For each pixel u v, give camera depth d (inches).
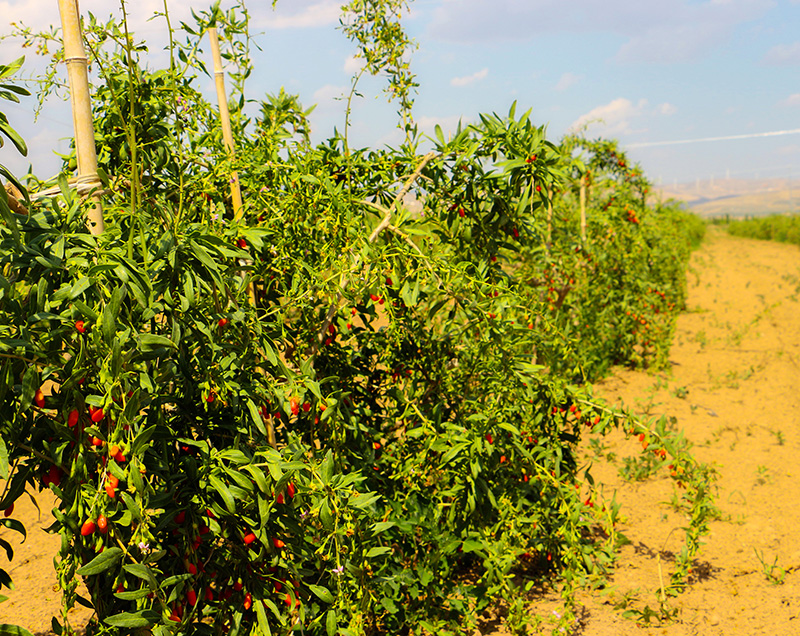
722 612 128.7
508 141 116.1
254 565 82.2
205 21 114.1
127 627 68.2
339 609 93.1
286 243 113.3
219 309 81.4
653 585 139.1
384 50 136.6
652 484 193.2
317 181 113.2
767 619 125.9
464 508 121.6
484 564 116.5
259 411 87.3
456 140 121.7
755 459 207.6
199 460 79.1
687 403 266.2
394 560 116.0
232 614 82.7
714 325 418.3
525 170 116.8
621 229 293.6
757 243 1077.1
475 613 125.3
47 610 132.3
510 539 130.2
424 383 132.3
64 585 66.0
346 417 112.9
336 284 106.6
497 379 126.6
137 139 105.7
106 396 62.3
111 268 63.9
